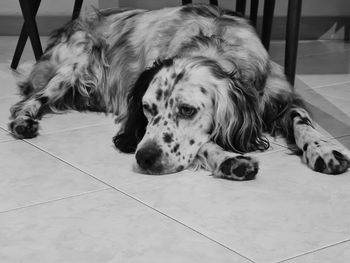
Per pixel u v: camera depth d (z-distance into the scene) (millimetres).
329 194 2609
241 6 4629
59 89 3766
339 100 3863
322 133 3301
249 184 2709
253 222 2385
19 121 3338
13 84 4254
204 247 2217
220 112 2953
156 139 2844
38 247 2244
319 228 2340
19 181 2783
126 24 3793
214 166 2816
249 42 3287
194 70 2977
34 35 4172
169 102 2920
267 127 3316
